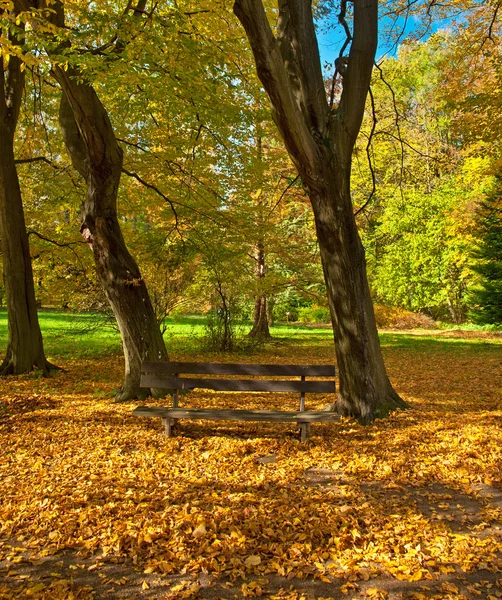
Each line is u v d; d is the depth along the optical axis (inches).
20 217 405.4
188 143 410.9
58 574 119.6
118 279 306.0
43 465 191.9
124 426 246.4
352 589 114.2
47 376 403.5
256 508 153.1
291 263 669.3
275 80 217.0
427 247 1136.2
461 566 122.5
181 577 119.7
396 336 923.4
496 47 450.3
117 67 261.7
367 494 166.1
